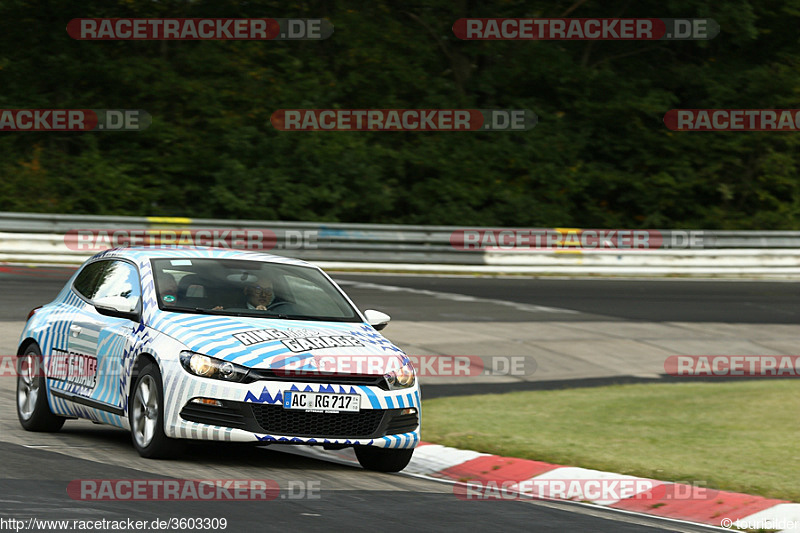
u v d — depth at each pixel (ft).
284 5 424.46
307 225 298.76
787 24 462.60
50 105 381.60
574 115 435.12
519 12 436.76
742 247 338.95
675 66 453.17
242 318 93.91
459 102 416.67
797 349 212.64
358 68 415.85
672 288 289.74
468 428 120.57
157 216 360.28
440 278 288.30
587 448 109.91
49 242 273.33
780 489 91.20
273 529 66.59
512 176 411.75
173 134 380.37
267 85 401.49
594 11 439.63
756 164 434.30
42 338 106.52
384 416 89.76
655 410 140.05
